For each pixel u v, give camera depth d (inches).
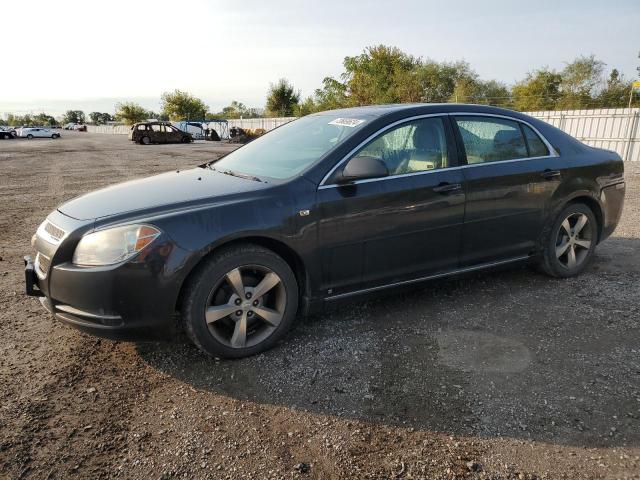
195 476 87.4
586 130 742.5
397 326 144.5
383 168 128.6
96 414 105.1
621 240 235.8
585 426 99.1
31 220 309.0
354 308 157.4
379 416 103.7
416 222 143.6
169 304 115.6
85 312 115.0
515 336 137.2
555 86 1652.3
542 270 181.2
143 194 132.4
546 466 89.0
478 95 1531.7
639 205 323.0
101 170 627.5
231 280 121.6
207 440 96.9
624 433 96.8
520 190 161.8
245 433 98.9
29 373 121.0
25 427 100.4
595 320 146.4
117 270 111.2
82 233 116.0
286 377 118.6
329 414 104.6
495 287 174.1
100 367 124.0
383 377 117.9
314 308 135.7
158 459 91.7
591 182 178.4
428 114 151.3
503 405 106.2
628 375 116.6
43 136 2139.5
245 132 1513.3
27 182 505.4
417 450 93.6
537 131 172.6
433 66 1453.0
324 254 132.0
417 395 110.4
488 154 159.2
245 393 112.4
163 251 113.3
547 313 151.8
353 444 95.5
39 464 90.3
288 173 137.9
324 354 129.0
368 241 137.4
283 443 96.0
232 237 119.3
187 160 781.9
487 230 158.1
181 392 113.1
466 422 101.2
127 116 2775.6
